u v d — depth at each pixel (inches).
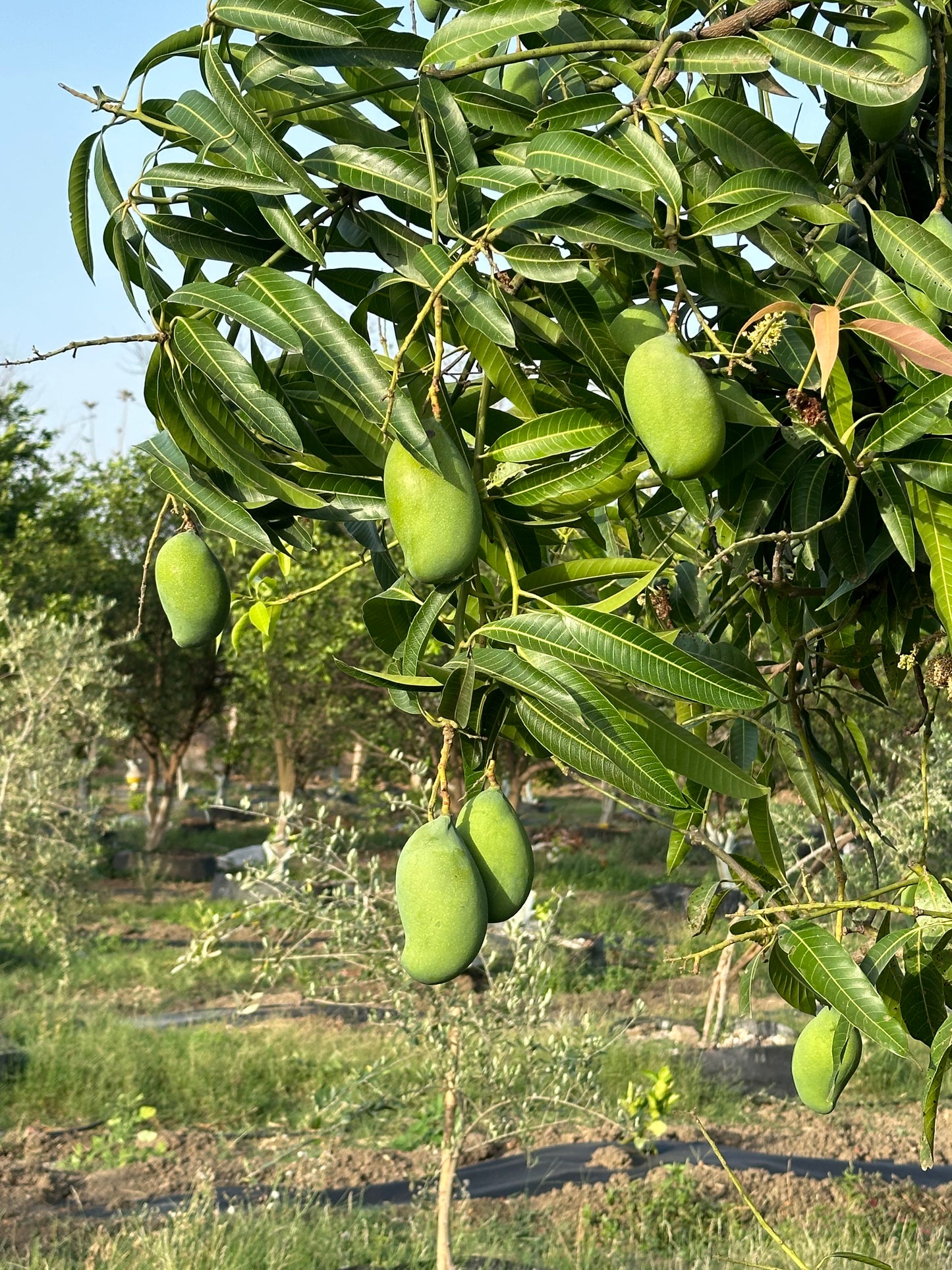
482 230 55.5
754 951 71.5
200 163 56.8
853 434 65.7
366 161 58.4
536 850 925.2
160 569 62.9
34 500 893.2
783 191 56.5
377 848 814.5
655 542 88.7
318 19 56.3
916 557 67.7
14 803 485.4
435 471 50.9
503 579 64.2
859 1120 378.6
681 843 83.7
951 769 354.3
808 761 79.7
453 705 55.0
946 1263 253.0
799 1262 69.1
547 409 65.4
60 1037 421.1
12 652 500.7
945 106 66.4
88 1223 288.5
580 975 552.7
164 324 55.6
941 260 59.1
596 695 51.8
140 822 1157.1
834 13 61.2
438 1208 245.9
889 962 66.9
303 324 52.9
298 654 709.3
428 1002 241.3
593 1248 271.4
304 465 59.6
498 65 57.8
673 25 62.1
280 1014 496.1
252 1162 336.2
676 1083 398.6
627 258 62.2
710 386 55.0
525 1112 239.8
